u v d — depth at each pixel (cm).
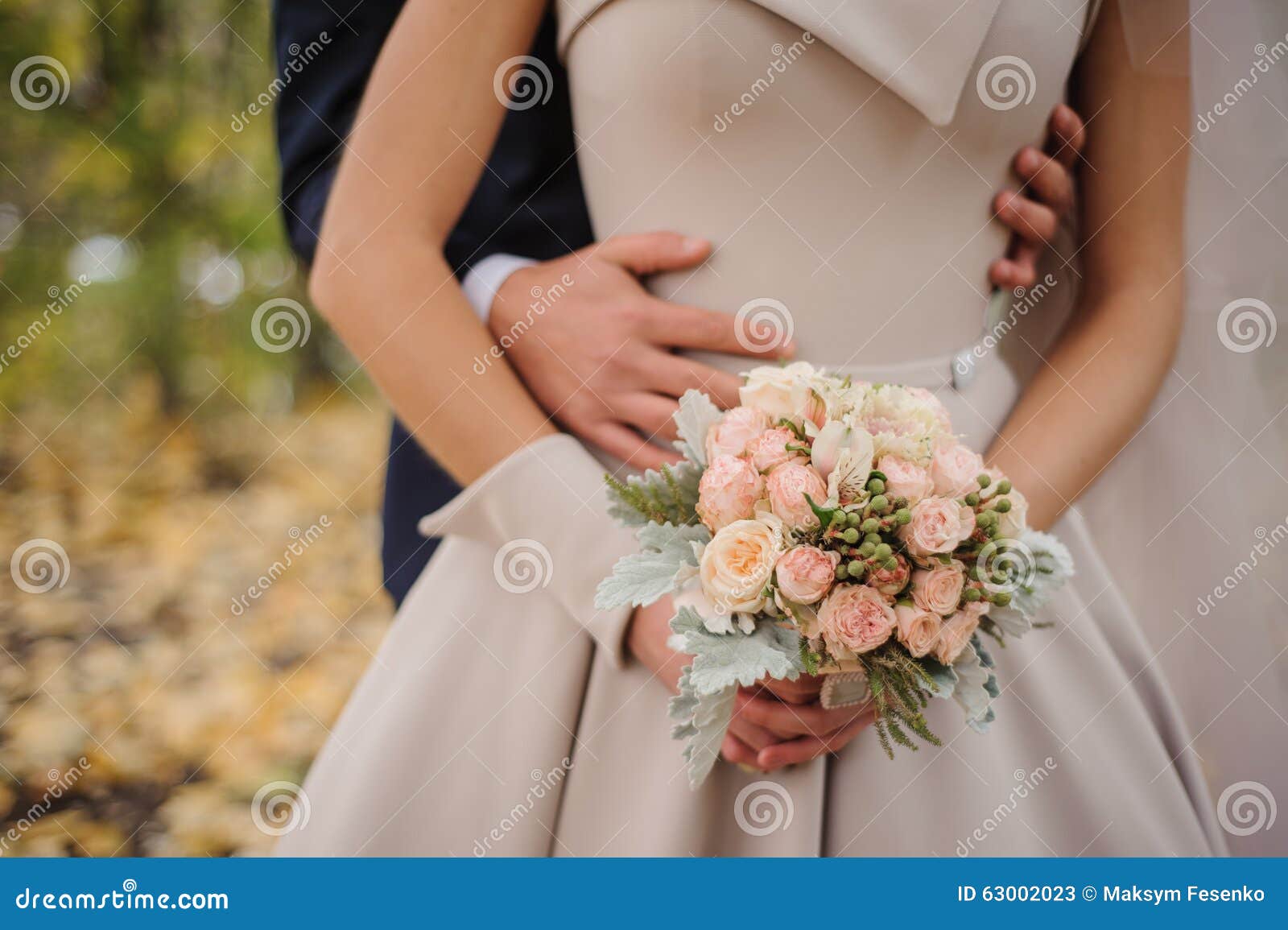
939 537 84
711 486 88
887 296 104
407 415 104
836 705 95
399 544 135
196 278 405
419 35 105
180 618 278
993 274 110
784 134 100
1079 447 109
